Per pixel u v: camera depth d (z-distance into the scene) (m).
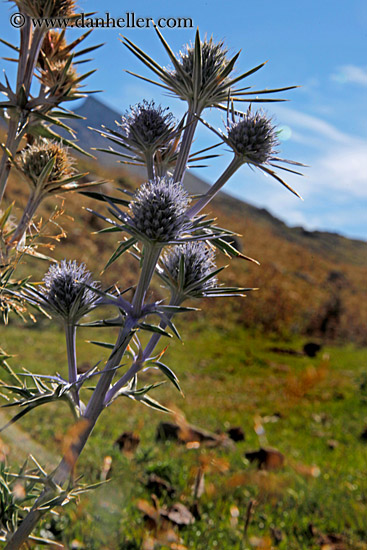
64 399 0.18
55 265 0.20
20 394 0.18
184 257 0.20
